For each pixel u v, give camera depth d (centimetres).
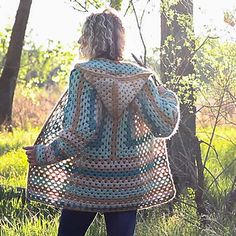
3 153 1357
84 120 423
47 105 2383
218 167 956
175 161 723
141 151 448
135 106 439
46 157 429
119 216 451
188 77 672
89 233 639
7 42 1983
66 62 1319
